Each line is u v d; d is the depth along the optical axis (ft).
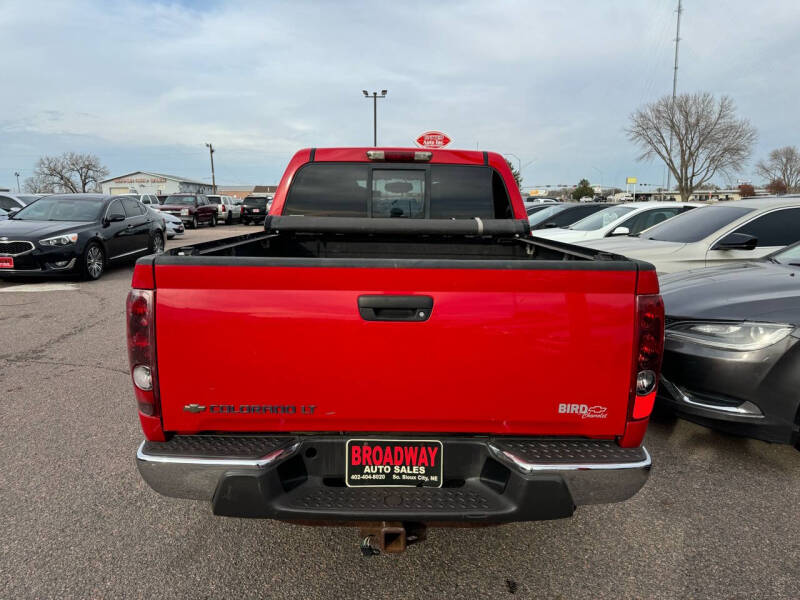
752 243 16.11
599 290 6.16
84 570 7.57
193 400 6.27
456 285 6.10
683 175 160.97
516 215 12.26
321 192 12.16
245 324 6.13
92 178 278.26
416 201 12.19
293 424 6.37
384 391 6.24
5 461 10.68
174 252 6.75
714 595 7.14
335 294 6.11
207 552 8.03
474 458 6.49
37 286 31.32
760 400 10.19
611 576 7.54
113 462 10.69
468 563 7.84
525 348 6.16
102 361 17.22
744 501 9.43
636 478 6.16
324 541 8.35
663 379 11.43
